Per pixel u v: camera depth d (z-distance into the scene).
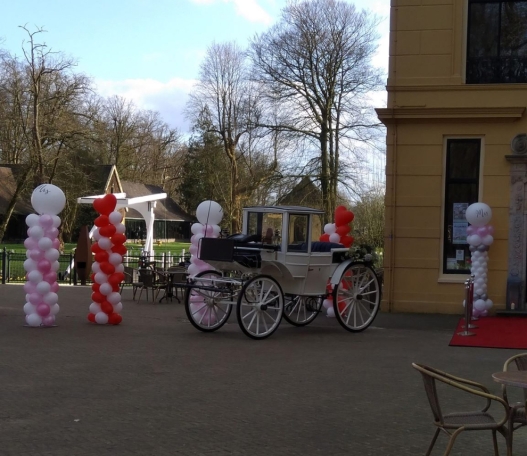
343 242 14.61
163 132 71.88
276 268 11.80
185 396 7.41
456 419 5.14
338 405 7.14
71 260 23.88
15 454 5.39
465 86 15.07
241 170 40.59
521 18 15.16
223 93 41.06
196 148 57.50
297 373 8.72
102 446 5.63
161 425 6.28
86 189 40.94
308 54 30.84
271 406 7.05
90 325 12.77
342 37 30.78
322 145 31.30
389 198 15.52
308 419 6.57
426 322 13.91
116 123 59.47
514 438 6.12
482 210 14.02
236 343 10.98
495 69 15.23
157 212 64.56
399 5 15.55
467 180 15.27
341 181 30.98
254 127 32.69
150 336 11.55
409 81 15.41
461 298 15.14
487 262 14.72
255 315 11.59
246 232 12.38
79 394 7.44
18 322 13.02
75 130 37.12
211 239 11.34
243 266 11.36
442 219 15.31
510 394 7.72
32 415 6.58
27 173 38.22
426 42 15.41
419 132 15.41
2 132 40.94
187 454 5.45
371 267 12.95
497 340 11.57
